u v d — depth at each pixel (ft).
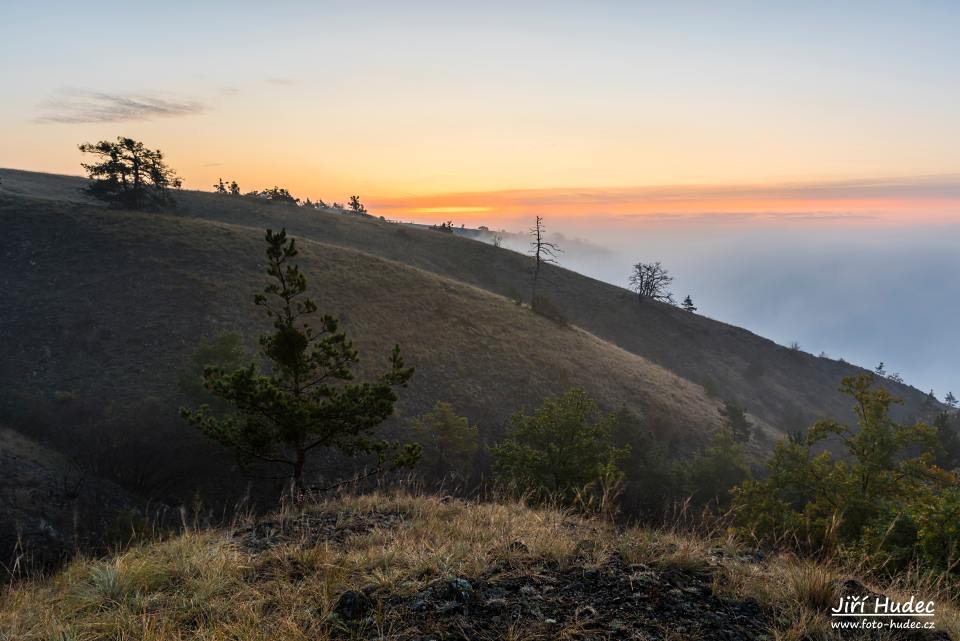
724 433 111.65
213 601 11.25
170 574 13.06
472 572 12.30
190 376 107.65
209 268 193.47
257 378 35.42
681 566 13.01
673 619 10.43
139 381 129.39
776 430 230.07
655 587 11.72
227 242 218.59
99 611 11.25
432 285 229.66
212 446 102.53
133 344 144.77
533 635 9.71
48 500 79.25
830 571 13.33
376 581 11.83
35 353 136.67
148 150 242.99
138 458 104.01
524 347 195.83
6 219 206.80
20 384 123.95
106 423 112.98
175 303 167.22
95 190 239.50
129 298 167.02
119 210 236.84
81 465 97.86
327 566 12.62
